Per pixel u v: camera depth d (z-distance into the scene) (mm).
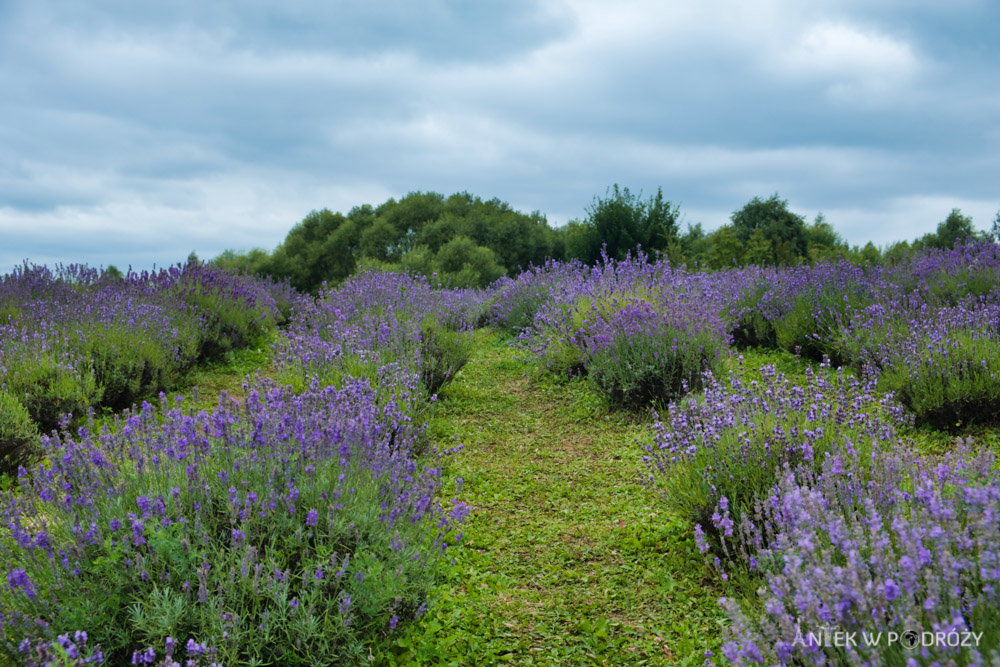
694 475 5051
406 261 32906
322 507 3936
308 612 3262
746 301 12523
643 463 7215
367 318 10891
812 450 4664
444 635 4172
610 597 4695
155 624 3084
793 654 2734
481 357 13227
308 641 3350
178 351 10820
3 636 2951
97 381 8844
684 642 3992
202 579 3086
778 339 11438
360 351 8867
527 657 4023
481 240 53562
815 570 2756
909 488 4184
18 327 10141
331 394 5949
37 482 3887
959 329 8234
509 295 16297
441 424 8719
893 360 7980
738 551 4539
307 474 4156
